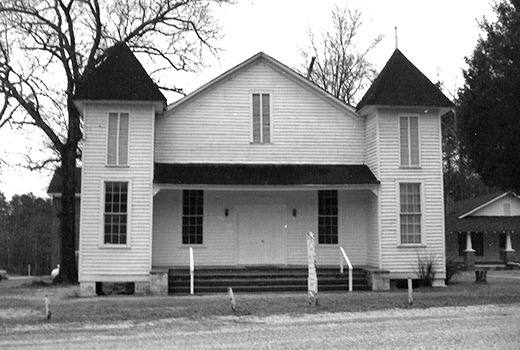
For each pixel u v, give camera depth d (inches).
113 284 892.6
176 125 957.8
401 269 919.0
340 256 978.1
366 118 991.6
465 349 437.1
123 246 869.8
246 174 933.8
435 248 928.9
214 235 964.6
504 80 759.7
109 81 894.4
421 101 933.2
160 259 945.5
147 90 893.8
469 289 887.1
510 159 786.2
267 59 978.7
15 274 2524.6
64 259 1138.0
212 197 970.7
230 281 873.5
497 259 1788.9
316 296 680.4
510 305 686.5
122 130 893.2
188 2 1231.5
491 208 1772.9
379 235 921.5
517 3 773.9
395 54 992.2
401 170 934.4
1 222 2738.7
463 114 821.9
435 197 937.5
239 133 968.9
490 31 794.2
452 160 2034.9
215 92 970.7
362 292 850.1
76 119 1144.2
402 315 615.2
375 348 440.8
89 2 1159.0
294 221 984.3
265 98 981.8
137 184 883.4
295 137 979.9
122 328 537.3
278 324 558.9
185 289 863.7
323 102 991.6
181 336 494.3
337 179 930.1
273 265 971.9
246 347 444.5
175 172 918.4
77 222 1454.2
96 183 877.8
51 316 606.9
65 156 1143.6
